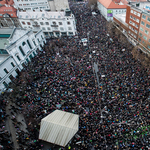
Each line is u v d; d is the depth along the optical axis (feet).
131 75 127.85
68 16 215.92
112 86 121.19
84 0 426.10
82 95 118.42
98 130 93.45
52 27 234.38
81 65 152.97
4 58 152.35
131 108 101.30
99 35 207.51
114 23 234.38
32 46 188.96
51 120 97.66
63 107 112.16
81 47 185.26
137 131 89.56
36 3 311.47
